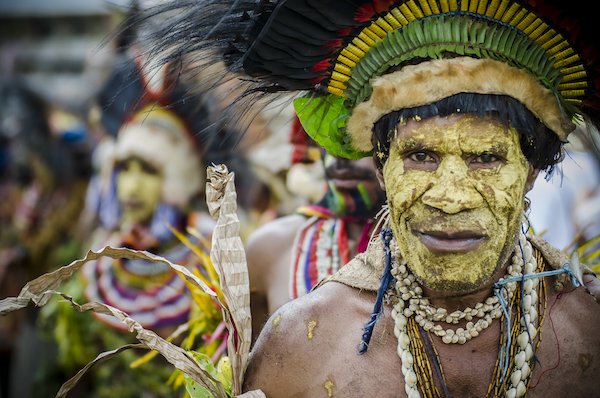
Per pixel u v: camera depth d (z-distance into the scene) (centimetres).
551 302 164
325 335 167
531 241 170
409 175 151
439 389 160
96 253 168
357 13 154
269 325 175
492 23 149
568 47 150
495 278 162
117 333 367
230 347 165
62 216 488
